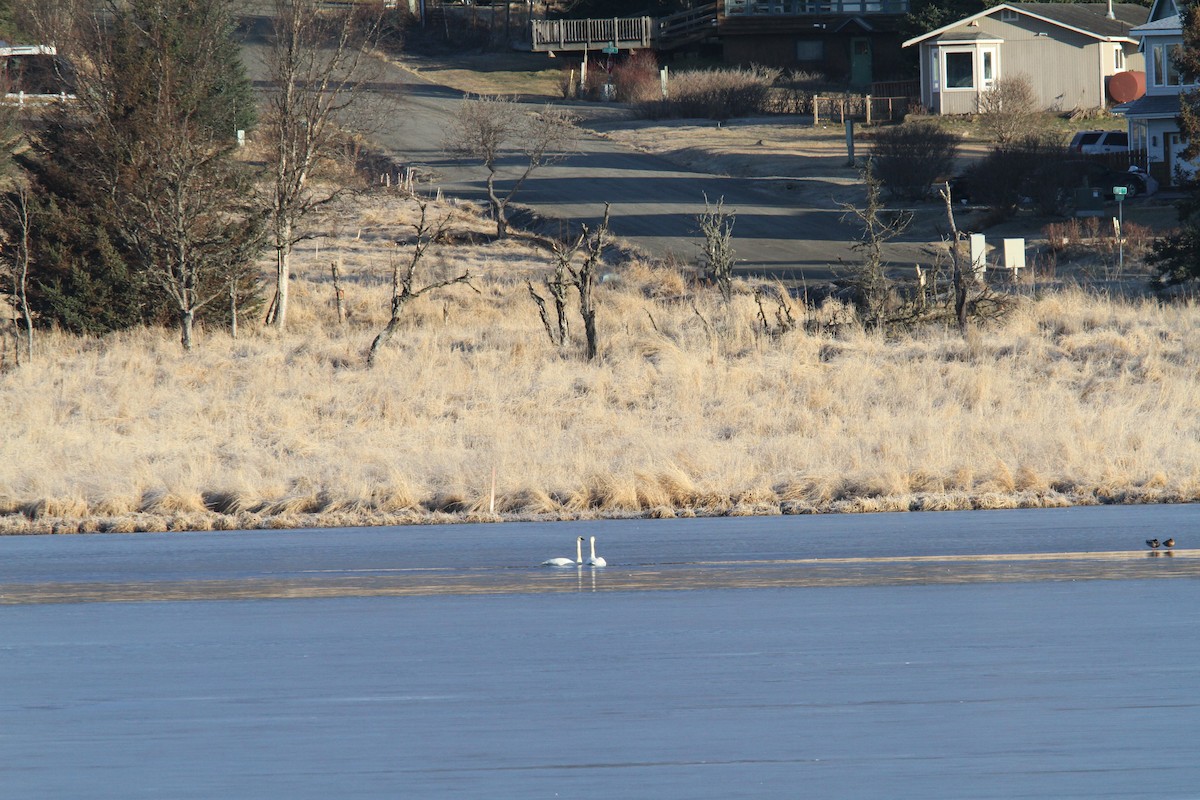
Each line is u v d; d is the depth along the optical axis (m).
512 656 47.62
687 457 91.44
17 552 73.44
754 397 113.19
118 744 38.25
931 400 110.81
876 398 111.75
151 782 35.06
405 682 44.44
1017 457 90.94
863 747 37.09
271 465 94.69
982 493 84.19
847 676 44.12
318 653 48.59
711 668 45.47
